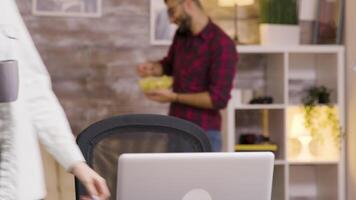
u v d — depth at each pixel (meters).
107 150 2.00
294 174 4.76
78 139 1.97
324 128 4.44
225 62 3.49
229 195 1.49
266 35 4.46
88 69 4.44
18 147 1.41
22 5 4.36
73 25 4.41
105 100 4.46
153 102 4.49
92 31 4.44
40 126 1.48
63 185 3.16
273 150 4.40
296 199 4.77
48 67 4.40
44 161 3.12
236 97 4.32
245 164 1.48
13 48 1.44
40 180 1.47
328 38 4.59
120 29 4.46
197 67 3.54
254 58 4.68
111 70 4.46
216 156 1.46
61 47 4.41
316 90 4.54
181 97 3.56
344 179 4.41
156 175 1.44
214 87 3.49
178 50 3.65
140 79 4.40
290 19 4.52
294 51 4.32
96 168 1.97
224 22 4.59
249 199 1.50
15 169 1.41
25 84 1.46
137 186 1.45
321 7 4.61
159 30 4.48
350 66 4.34
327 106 4.41
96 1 4.43
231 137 4.21
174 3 3.57
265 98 4.44
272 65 4.57
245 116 4.68
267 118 4.69
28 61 1.49
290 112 4.60
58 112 1.51
